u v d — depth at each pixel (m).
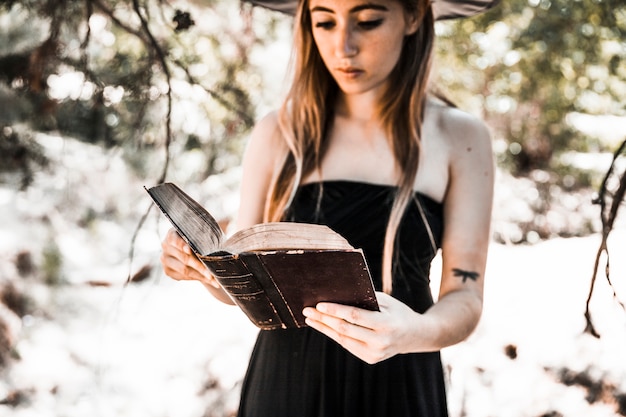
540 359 4.04
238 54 3.87
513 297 4.73
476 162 2.10
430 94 2.27
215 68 3.80
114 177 4.89
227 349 4.54
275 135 2.21
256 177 2.22
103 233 5.54
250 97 3.83
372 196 2.04
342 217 2.04
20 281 5.02
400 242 2.03
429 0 2.12
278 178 2.14
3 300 4.88
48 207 5.32
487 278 5.05
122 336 4.80
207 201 4.49
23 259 5.09
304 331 1.98
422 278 2.07
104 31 3.24
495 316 4.53
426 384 2.00
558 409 3.69
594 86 4.78
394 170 2.07
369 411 1.94
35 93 3.19
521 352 4.12
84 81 2.72
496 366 4.05
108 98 2.82
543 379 3.90
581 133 5.65
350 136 2.12
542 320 4.39
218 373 4.31
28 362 4.52
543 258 5.27
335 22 1.96
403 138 2.07
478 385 3.93
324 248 1.63
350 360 1.94
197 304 5.18
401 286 2.03
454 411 3.76
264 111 4.19
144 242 5.67
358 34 1.95
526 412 3.71
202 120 3.50
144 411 4.03
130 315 5.04
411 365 1.97
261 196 2.21
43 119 3.58
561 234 5.80
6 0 2.89
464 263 2.06
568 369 3.93
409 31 2.08
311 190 2.10
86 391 4.25
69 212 5.32
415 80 2.10
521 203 5.89
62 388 4.28
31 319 4.91
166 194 1.75
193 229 1.71
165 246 1.99
